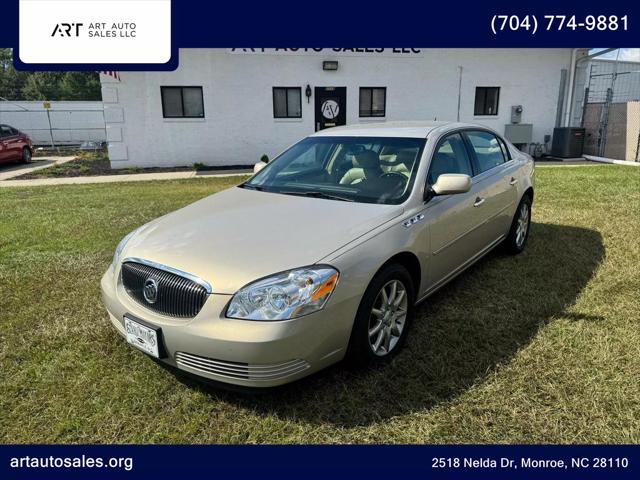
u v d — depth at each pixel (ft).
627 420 7.75
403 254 9.48
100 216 23.34
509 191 14.29
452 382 8.80
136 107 46.24
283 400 8.43
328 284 7.77
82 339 10.63
